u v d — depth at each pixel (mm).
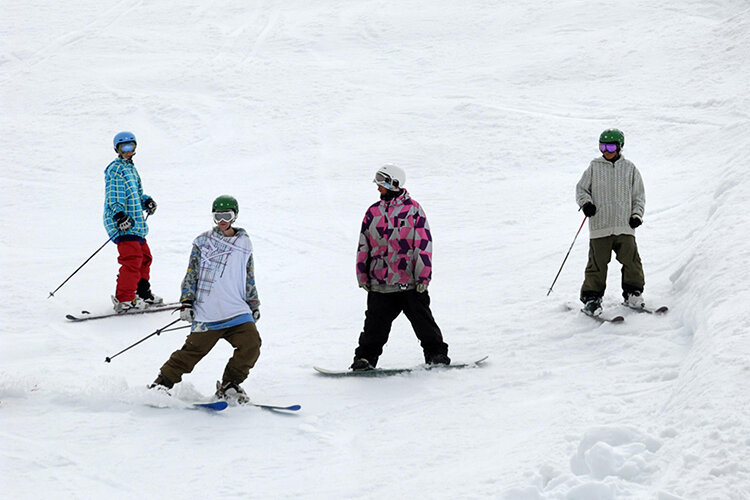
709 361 11742
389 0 90812
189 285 14812
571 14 78500
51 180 46062
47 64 74125
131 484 11430
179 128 56875
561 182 39188
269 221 35031
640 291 18141
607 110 52281
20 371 16703
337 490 11164
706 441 9516
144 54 77000
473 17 81875
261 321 21500
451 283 23984
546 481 10172
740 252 16781
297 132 54219
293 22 85500
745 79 54344
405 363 17312
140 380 16375
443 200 38156
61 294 24203
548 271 23625
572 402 13289
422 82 64562
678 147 41531
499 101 57000
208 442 13062
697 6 76250
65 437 13055
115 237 22016
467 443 12391
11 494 10977
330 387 15906
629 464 9688
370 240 16828
